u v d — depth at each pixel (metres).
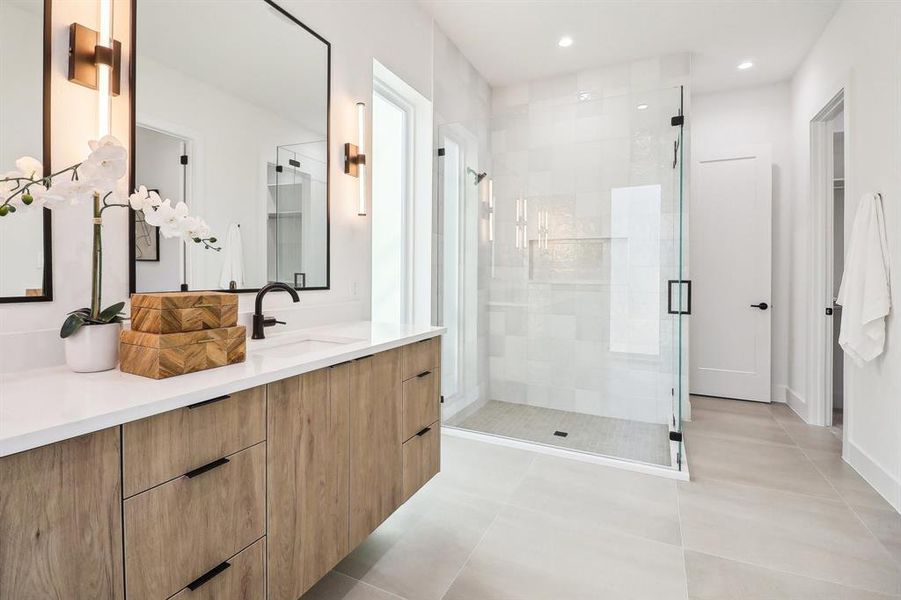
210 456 0.99
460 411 3.37
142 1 1.37
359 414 1.49
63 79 1.17
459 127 3.33
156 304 1.04
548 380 3.35
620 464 2.52
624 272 3.11
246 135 1.71
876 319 2.19
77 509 0.76
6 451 0.66
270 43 1.81
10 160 1.07
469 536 1.81
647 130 2.98
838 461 2.59
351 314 2.30
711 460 2.62
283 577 1.19
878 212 2.22
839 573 1.58
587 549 1.72
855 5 2.52
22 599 0.69
